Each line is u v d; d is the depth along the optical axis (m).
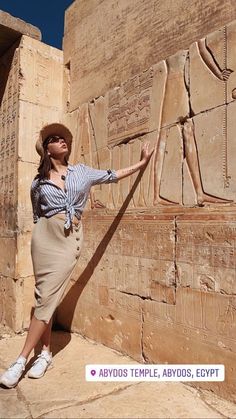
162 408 2.37
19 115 4.14
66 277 2.91
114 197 3.48
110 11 3.79
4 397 2.53
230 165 2.46
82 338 3.75
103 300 3.54
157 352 2.94
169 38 3.08
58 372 2.95
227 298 2.44
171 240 2.86
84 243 3.86
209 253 2.57
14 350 3.49
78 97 4.22
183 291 2.75
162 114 3.01
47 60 4.41
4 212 4.41
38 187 2.96
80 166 3.09
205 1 2.78
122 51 3.59
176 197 2.85
